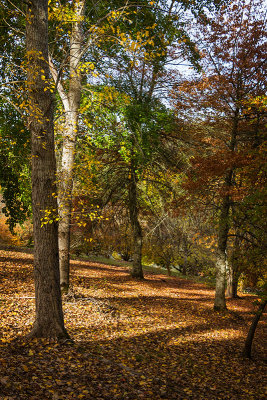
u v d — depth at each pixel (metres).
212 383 7.04
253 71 12.49
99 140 11.77
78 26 9.96
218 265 14.87
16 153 11.76
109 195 17.41
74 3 9.77
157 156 16.12
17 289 10.95
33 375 5.00
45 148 6.30
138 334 9.17
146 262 30.59
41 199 6.39
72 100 10.52
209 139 14.57
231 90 12.48
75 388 5.00
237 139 13.28
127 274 20.77
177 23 12.81
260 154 10.77
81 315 9.68
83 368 5.80
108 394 5.14
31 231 26.12
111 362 6.55
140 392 5.55
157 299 15.02
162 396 5.66
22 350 5.87
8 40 9.78
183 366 7.62
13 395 4.21
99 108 11.02
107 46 10.88
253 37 12.28
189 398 5.92
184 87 13.48
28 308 9.05
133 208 18.17
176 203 13.77
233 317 14.12
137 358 7.32
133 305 12.77
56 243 6.60
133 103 13.92
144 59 7.28
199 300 16.89
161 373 6.85
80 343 7.20
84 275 17.11
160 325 10.69
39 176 6.39
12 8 9.23
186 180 14.05
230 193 11.89
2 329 6.82
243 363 8.87
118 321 9.99
